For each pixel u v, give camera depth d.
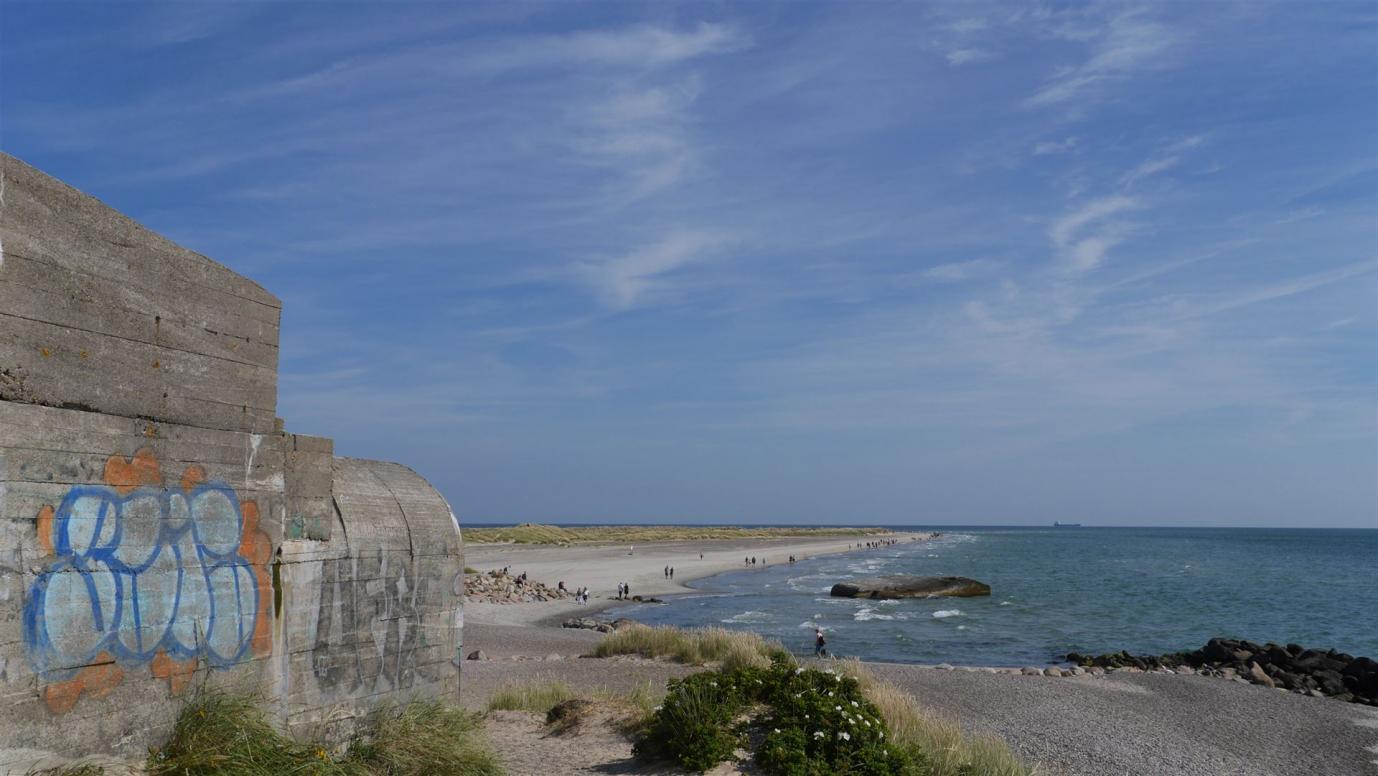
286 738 7.25
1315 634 37.53
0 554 5.41
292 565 7.96
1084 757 14.01
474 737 9.22
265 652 7.57
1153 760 14.23
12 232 5.62
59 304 5.92
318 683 8.20
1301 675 25.23
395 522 9.36
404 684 9.20
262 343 7.73
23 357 5.67
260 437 7.65
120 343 6.36
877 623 37.12
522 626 32.94
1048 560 99.19
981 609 43.69
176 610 6.68
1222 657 27.38
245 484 7.45
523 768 9.27
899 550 125.81
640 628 22.42
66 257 5.98
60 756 5.71
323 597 8.30
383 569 9.05
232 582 7.24
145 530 6.46
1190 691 21.33
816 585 58.34
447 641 9.84
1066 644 31.77
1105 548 139.62
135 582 6.35
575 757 9.64
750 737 9.44
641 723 10.55
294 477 8.19
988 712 17.08
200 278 7.11
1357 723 18.45
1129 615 42.50
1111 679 22.69
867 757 8.91
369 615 8.83
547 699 13.02
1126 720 17.34
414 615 9.41
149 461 6.52
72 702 5.83
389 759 8.14
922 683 19.88
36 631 5.61
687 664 19.36
